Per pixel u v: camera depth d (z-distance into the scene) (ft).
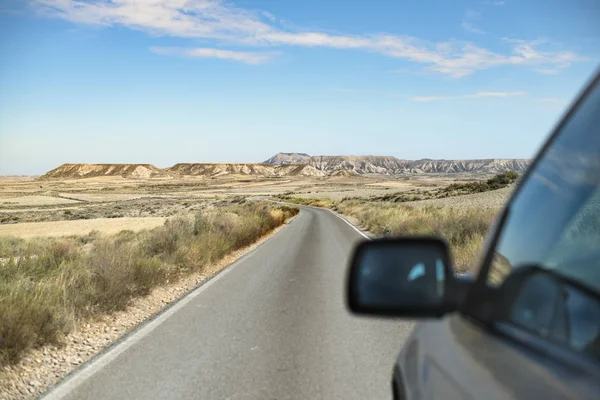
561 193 6.59
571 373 4.82
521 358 5.61
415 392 7.75
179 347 23.90
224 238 66.85
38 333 24.97
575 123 6.70
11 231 181.68
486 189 262.26
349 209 185.47
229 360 21.84
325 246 70.69
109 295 32.55
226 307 32.55
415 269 7.88
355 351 22.94
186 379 19.63
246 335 25.76
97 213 347.36
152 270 40.73
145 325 28.27
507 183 260.42
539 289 6.13
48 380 20.71
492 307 6.89
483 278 7.51
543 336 5.74
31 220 304.30
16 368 21.99
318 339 24.90
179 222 76.33
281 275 45.62
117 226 191.01
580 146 6.33
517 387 5.21
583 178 6.14
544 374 5.05
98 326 29.19
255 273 47.09
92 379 19.93
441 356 7.39
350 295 7.80
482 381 5.87
